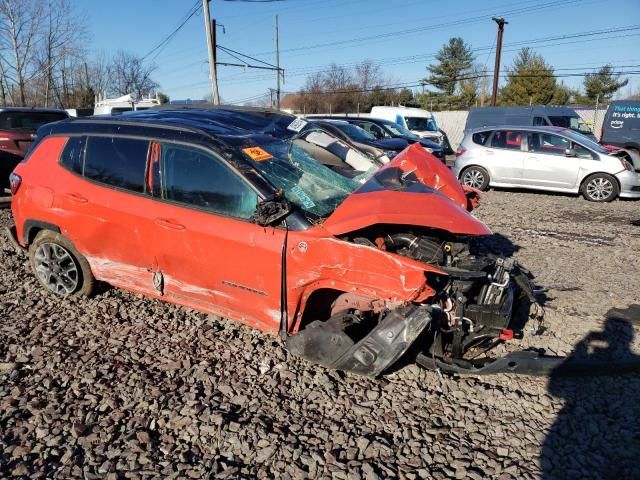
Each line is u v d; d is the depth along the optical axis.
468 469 2.80
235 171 3.68
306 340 3.47
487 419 3.23
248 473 2.74
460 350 3.52
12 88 43.94
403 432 3.09
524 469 2.81
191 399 3.35
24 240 4.86
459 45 67.06
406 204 3.45
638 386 3.57
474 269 3.45
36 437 2.97
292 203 3.61
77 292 4.78
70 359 3.80
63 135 4.59
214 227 3.73
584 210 10.02
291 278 3.49
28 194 4.65
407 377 3.66
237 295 3.80
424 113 25.25
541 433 3.10
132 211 4.08
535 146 11.98
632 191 10.94
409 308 3.21
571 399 3.43
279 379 3.62
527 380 3.64
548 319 4.55
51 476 2.69
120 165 4.21
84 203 4.32
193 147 3.86
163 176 4.00
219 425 3.09
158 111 4.99
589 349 4.06
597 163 11.12
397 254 3.31
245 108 5.29
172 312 4.59
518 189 13.00
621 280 5.62
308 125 5.12
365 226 3.27
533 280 5.58
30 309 4.61
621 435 3.08
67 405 3.27
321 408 3.31
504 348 4.05
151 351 3.95
